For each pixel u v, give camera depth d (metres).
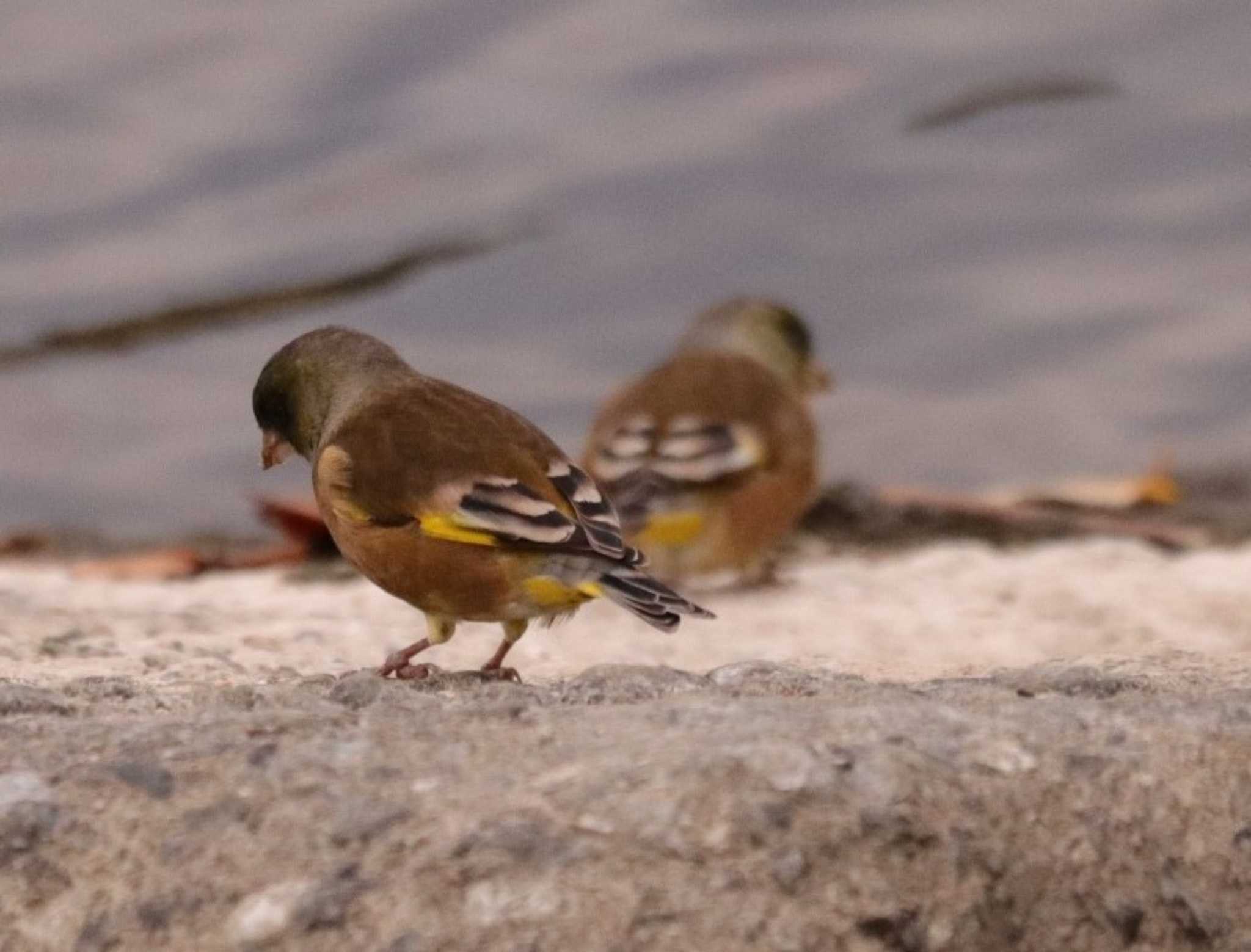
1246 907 6.97
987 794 6.90
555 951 6.28
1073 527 16.70
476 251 23.78
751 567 13.94
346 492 9.05
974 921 6.61
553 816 6.65
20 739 7.26
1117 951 6.77
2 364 22.14
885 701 7.73
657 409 14.17
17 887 6.64
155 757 7.04
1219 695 7.91
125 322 22.72
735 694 8.01
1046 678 8.43
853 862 6.59
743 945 6.32
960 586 13.44
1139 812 7.01
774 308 15.85
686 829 6.59
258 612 11.70
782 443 14.02
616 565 8.75
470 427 9.15
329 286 23.34
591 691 8.16
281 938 6.38
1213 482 19.45
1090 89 26.66
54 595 12.22
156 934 6.46
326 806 6.76
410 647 9.20
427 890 6.44
